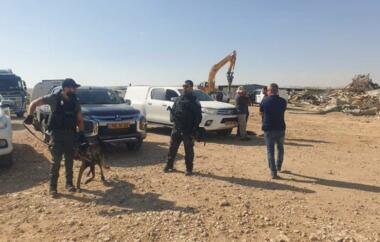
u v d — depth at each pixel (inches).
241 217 219.9
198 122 316.5
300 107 1670.8
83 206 235.5
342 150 463.5
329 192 275.1
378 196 267.3
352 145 509.7
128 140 391.2
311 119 1006.4
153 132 609.3
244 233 197.9
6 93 884.6
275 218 219.9
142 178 304.5
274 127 313.4
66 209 230.2
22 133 563.5
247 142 519.8
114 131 384.5
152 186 281.3
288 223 212.7
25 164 351.6
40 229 200.7
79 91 436.1
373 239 192.7
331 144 516.7
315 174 329.7
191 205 238.1
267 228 205.3
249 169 345.7
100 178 303.1
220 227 204.2
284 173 332.2
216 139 546.9
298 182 302.0
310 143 525.7
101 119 377.1
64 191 266.4
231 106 550.9
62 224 207.2
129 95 645.9
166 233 195.3
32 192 264.5
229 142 518.6
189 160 316.8
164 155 406.6
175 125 319.6
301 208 238.1
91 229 200.2
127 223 207.9
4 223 209.5
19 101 899.4
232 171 335.3
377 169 353.4
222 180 302.8
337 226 209.5
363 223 215.2
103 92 449.4
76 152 267.7
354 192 276.2
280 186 288.4
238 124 542.6
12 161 343.6
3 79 890.1
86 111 381.1
